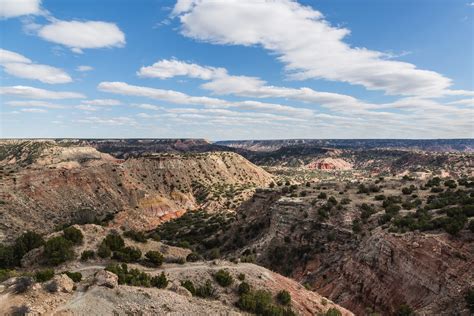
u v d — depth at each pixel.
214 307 35.59
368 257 57.81
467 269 45.97
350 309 54.62
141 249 54.44
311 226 78.62
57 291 32.38
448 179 93.06
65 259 46.84
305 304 44.44
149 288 36.56
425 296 48.00
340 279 60.47
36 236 51.88
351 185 102.00
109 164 176.62
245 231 101.81
